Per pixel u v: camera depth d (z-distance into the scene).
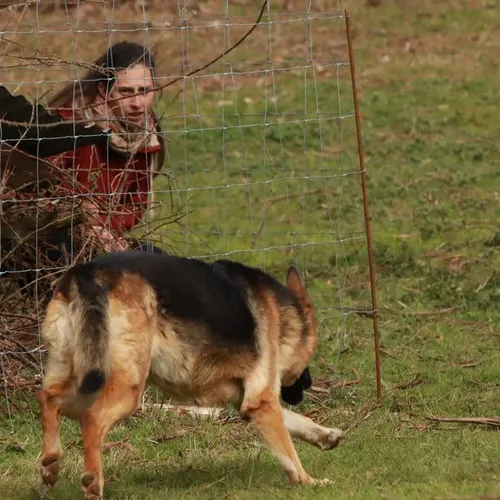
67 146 11.01
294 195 19.20
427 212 19.77
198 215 20.05
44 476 7.91
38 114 10.83
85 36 25.61
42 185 11.12
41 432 10.22
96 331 7.62
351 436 9.97
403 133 25.38
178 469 9.13
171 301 8.04
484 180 22.02
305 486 8.20
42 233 11.05
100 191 11.66
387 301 14.83
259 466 9.09
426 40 32.56
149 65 12.12
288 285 9.25
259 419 8.32
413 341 13.20
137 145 11.79
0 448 9.84
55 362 7.96
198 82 28.59
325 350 12.84
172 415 10.69
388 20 34.12
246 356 8.32
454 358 12.52
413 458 8.95
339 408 10.95
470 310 14.36
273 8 34.41
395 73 29.73
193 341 8.11
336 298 15.00
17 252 11.17
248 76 29.45
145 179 12.18
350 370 12.16
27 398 10.68
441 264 16.55
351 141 24.73
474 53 31.39
